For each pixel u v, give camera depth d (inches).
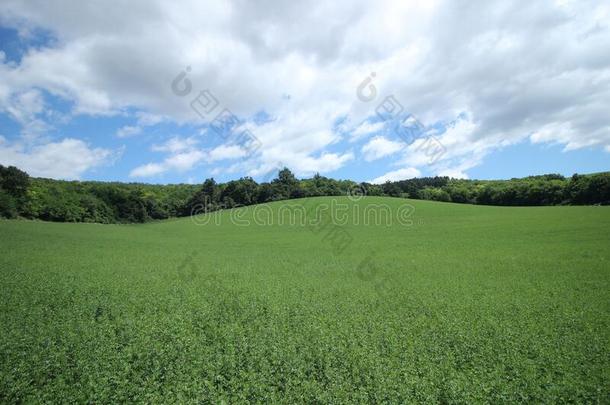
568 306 878.4
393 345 637.3
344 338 668.7
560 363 569.9
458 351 621.3
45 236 1996.8
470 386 500.1
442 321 779.4
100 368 532.4
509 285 1103.6
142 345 612.1
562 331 714.8
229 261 1582.2
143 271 1279.5
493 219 2615.7
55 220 3312.0
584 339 672.4
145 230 2839.6
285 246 2078.0
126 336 659.4
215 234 2635.3
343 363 565.6
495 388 500.1
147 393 465.4
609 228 1888.5
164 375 519.5
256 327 737.0
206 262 1542.8
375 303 933.2
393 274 1304.1
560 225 2103.8
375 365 551.2
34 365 536.4
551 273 1216.2
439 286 1117.1
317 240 2263.8
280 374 523.2
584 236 1769.2
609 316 797.9
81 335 655.1
